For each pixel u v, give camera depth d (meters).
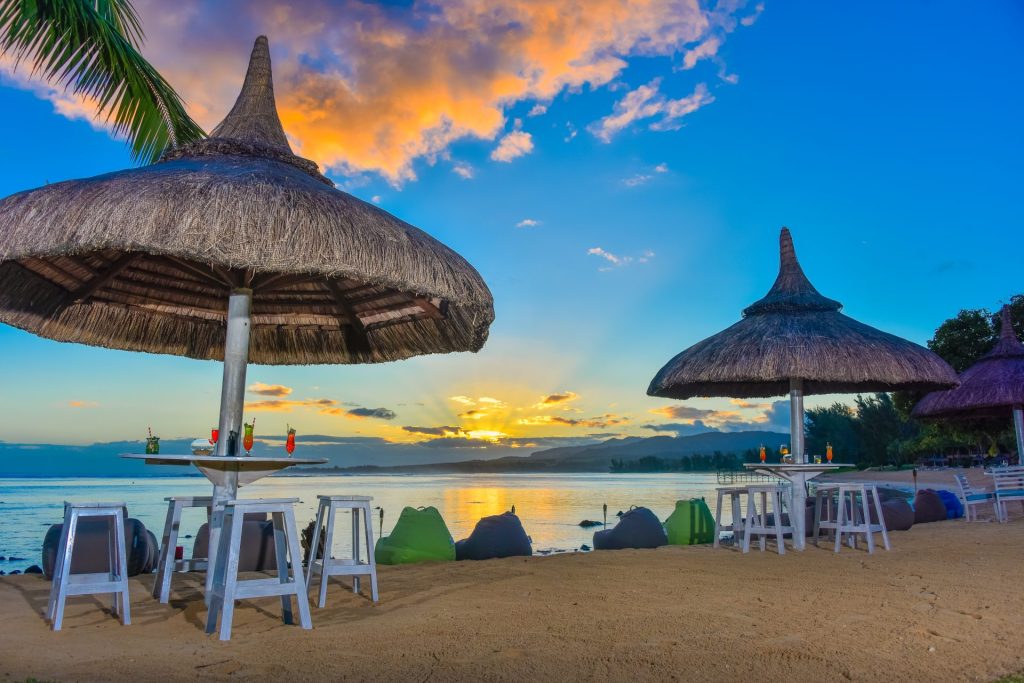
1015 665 3.03
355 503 4.47
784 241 8.41
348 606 4.30
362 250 3.62
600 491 46.94
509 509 27.89
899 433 55.62
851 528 6.68
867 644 3.37
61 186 3.70
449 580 5.15
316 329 6.02
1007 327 11.73
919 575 5.35
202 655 3.17
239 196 3.54
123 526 3.92
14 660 3.07
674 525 8.13
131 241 3.26
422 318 5.41
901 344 7.45
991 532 8.19
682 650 3.25
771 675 2.89
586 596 4.53
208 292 5.65
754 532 6.75
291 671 2.91
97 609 4.20
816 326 7.43
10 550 15.68
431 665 3.00
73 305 5.16
